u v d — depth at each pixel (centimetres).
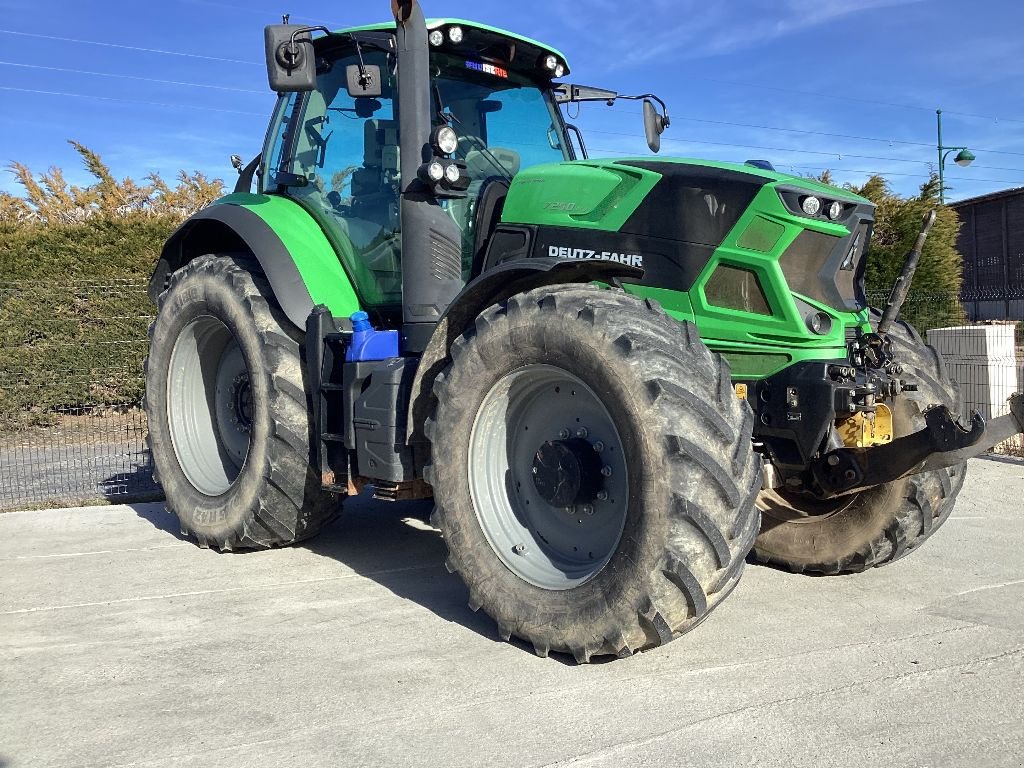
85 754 245
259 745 248
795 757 235
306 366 448
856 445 353
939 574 407
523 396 344
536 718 262
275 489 440
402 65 395
